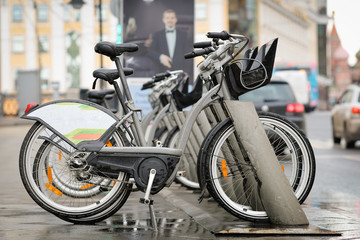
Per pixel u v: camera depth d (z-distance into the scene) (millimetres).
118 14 14633
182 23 14469
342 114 16109
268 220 4867
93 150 4824
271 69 4840
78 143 4844
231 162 4930
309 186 4949
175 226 4949
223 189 4977
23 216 5453
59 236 4496
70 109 4879
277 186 4758
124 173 4852
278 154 5043
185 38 14484
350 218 5367
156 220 5258
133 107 4949
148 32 14469
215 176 4844
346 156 13352
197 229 4805
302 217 4750
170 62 14477
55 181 4914
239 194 4977
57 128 4855
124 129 4910
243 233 4523
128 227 4887
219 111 5012
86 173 4832
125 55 14406
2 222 5121
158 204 6355
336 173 9984
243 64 5000
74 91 39594
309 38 96625
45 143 4887
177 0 14477
